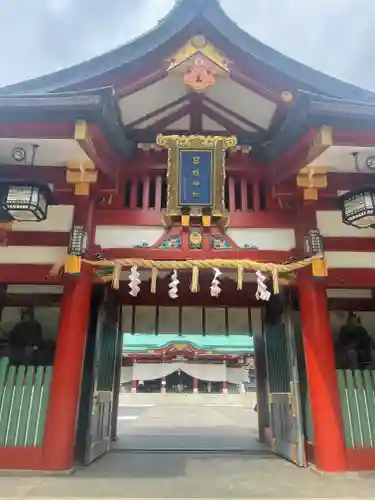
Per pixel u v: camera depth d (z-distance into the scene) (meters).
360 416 7.54
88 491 5.96
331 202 8.30
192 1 7.73
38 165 7.91
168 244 8.02
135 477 6.96
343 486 6.35
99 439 9.13
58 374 7.19
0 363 7.57
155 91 8.14
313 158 7.15
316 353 7.57
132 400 38.72
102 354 9.23
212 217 7.88
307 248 7.88
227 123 9.01
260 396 12.51
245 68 7.92
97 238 8.06
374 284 8.02
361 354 10.12
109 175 8.05
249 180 8.62
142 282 10.61
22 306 9.92
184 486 6.37
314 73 7.93
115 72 7.81
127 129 8.90
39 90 7.75
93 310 8.80
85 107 6.48
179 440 12.54
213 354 35.56
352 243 8.17
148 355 38.00
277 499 5.66
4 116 6.67
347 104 6.45
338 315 10.65
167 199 7.80
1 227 7.80
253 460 8.78
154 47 7.70
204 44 7.71
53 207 8.05
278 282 8.04
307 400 8.27
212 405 35.97
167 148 7.86
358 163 7.66
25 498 5.56
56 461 6.83
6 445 7.00
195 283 7.53
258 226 8.23
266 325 11.11
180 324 11.87
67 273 7.50
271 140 8.45
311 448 7.98
